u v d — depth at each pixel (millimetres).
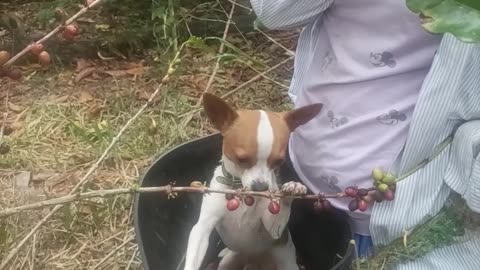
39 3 1991
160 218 1156
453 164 1047
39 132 1556
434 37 1039
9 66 819
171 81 1690
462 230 1056
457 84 1015
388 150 1071
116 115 1612
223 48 1832
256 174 957
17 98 1664
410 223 1060
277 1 1126
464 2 693
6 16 1797
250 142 953
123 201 1364
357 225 1117
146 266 1005
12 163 1460
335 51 1114
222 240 1130
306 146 1152
